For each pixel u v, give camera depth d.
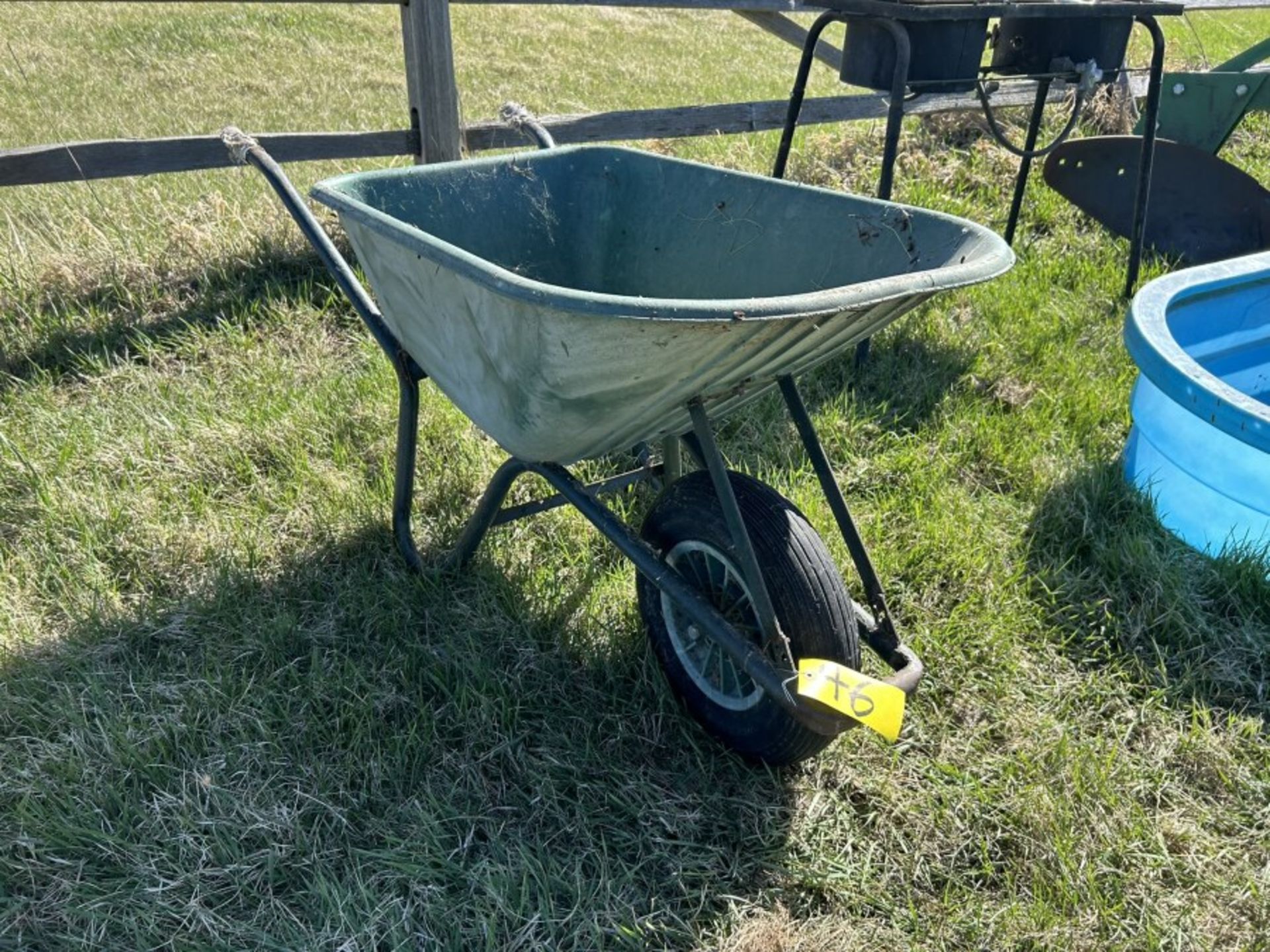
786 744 2.19
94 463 3.17
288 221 4.43
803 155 5.89
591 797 2.25
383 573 2.85
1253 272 3.65
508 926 1.98
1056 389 3.89
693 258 2.73
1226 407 2.82
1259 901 2.13
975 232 2.09
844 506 2.25
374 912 1.98
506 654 2.60
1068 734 2.47
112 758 2.23
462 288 1.88
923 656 2.68
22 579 2.78
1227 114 4.95
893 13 3.48
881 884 2.13
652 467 2.77
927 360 4.07
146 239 4.33
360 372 3.70
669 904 2.06
